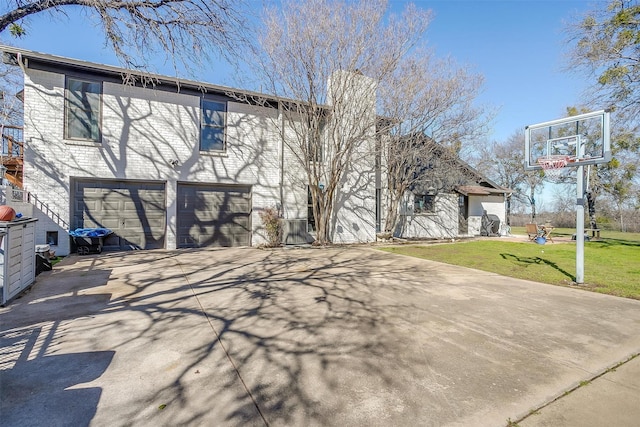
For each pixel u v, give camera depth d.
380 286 6.32
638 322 4.41
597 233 17.44
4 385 2.62
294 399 2.50
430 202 17.91
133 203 10.49
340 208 13.63
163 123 10.79
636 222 24.06
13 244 4.98
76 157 9.64
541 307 5.07
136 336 3.67
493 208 20.47
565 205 29.73
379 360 3.19
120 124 10.20
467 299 5.48
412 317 4.52
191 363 3.05
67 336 3.63
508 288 6.30
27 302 4.88
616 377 2.95
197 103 11.27
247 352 3.31
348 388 2.67
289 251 11.05
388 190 15.33
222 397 2.50
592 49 12.05
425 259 9.90
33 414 2.25
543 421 2.30
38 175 9.20
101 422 2.18
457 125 14.21
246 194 12.28
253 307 4.84
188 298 5.25
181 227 11.20
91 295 5.30
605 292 6.04
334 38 11.09
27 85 9.12
